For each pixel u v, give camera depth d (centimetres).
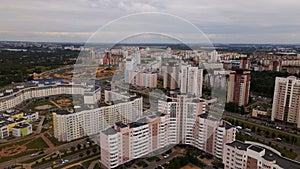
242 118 10938
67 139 8262
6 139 8631
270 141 8456
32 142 8350
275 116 10669
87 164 6631
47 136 8856
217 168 6303
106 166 5897
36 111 11894
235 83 12375
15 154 7450
